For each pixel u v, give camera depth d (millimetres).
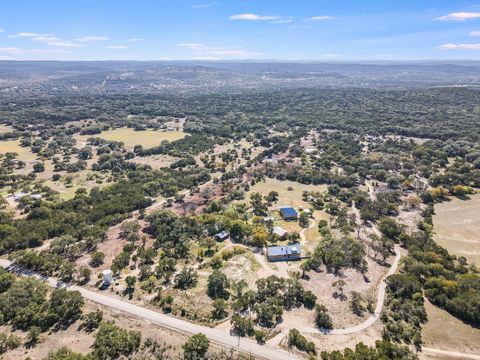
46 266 105875
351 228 135000
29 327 81188
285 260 114062
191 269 103875
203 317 85438
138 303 91188
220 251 119250
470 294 91688
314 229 137750
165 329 81188
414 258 113375
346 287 99562
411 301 92062
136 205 158375
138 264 110812
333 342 78375
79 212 148000
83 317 84875
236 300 92250
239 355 72938
